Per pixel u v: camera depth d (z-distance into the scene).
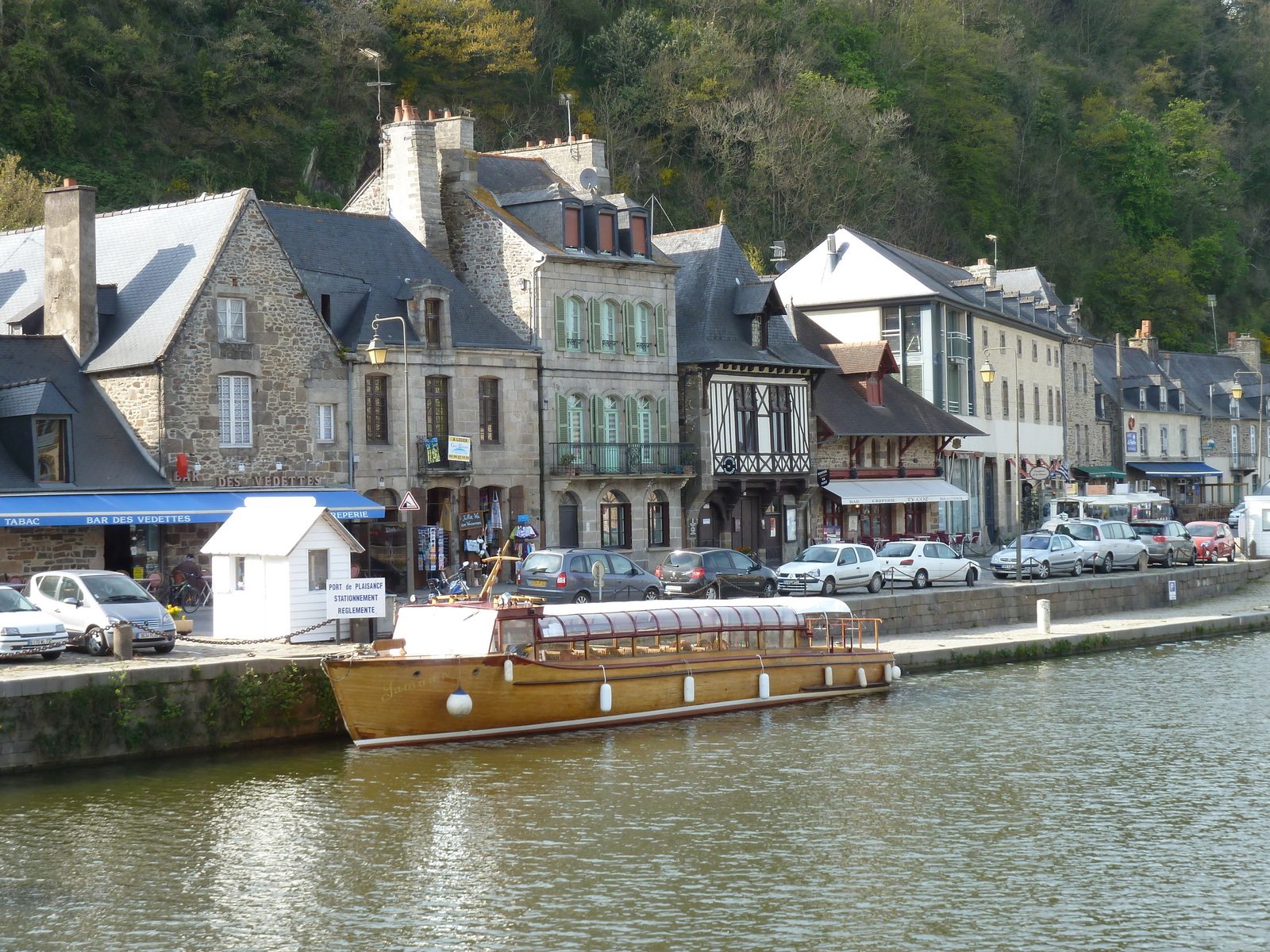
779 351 51.28
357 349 38.56
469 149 45.59
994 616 39.91
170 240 37.56
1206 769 23.16
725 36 78.62
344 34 67.69
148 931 15.66
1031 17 117.12
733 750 24.31
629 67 77.56
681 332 49.19
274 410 36.84
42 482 33.50
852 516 54.66
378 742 23.86
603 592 35.34
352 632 27.67
